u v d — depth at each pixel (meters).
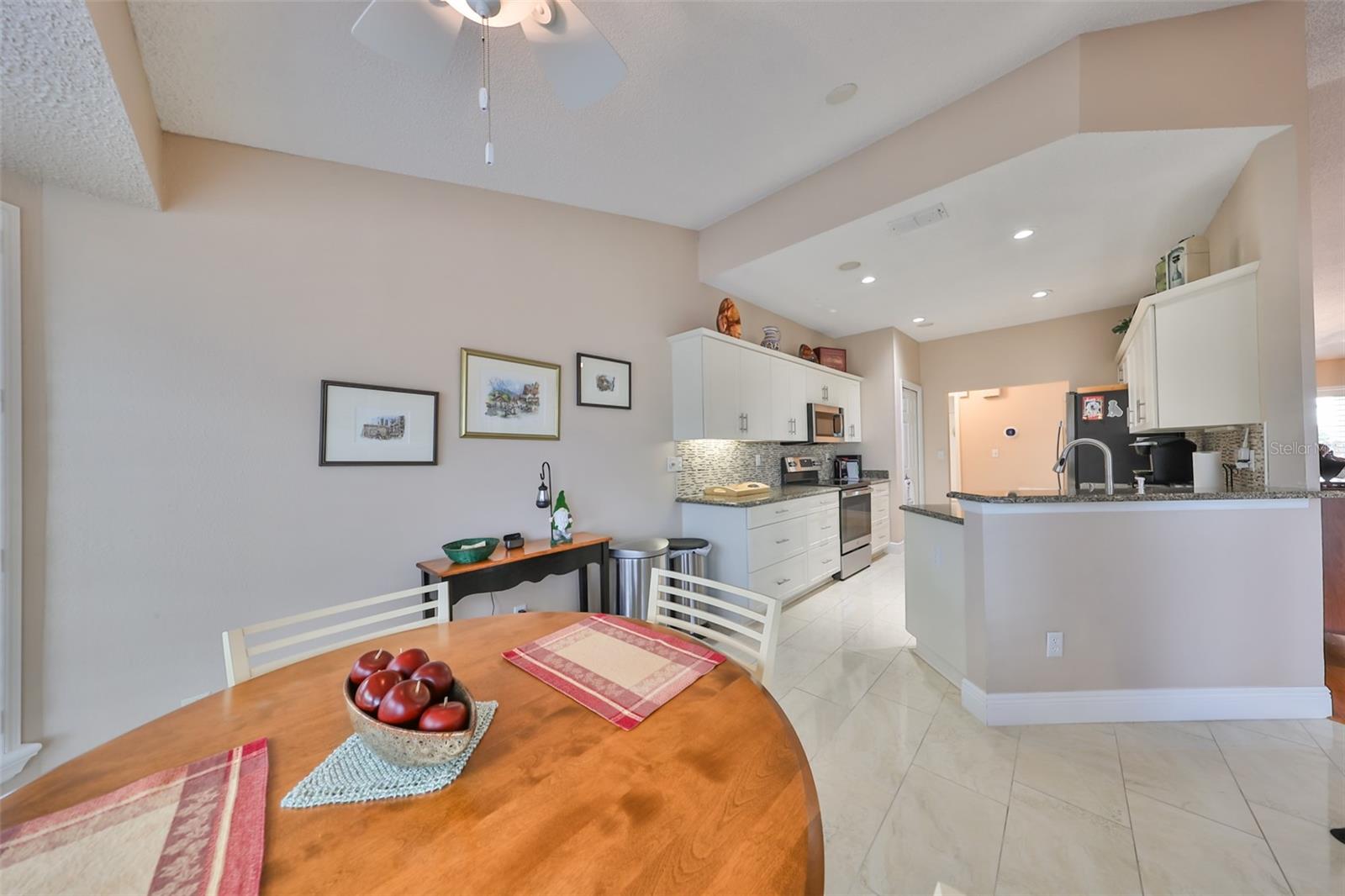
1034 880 1.28
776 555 3.45
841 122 2.36
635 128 2.27
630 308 3.21
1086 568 2.00
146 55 1.49
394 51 1.41
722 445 4.00
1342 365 6.35
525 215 2.73
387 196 2.26
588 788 0.71
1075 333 4.61
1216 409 2.21
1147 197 2.42
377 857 0.60
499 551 2.39
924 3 1.73
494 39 1.66
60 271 1.58
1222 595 1.97
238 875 0.57
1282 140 1.96
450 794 0.70
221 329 1.84
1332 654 2.52
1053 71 2.00
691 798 0.69
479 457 2.51
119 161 1.50
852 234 2.81
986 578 2.02
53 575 1.55
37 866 0.58
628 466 3.19
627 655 1.17
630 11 1.69
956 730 1.95
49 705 1.55
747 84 2.05
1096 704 1.99
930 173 2.34
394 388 2.23
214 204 1.84
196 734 0.86
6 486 1.48
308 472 2.01
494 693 0.99
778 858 0.59
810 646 2.82
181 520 1.76
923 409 5.62
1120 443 4.13
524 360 2.68
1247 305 2.11
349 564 2.11
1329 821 1.43
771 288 3.80
